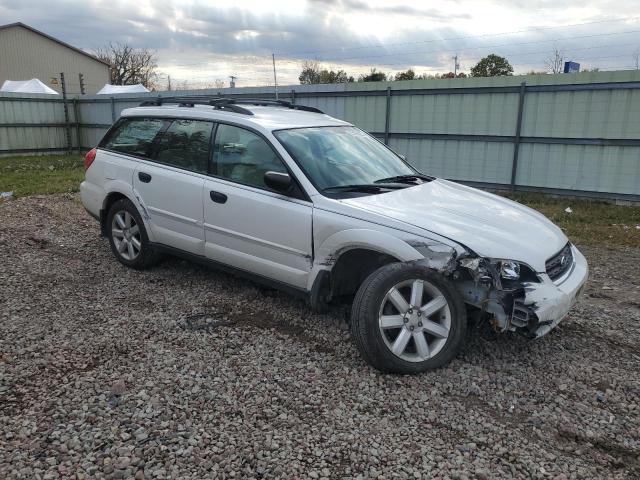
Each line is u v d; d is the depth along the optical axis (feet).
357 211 13.05
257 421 10.20
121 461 8.95
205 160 16.43
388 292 11.84
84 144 69.51
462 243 11.89
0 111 61.05
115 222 19.36
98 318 14.76
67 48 138.51
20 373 11.67
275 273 14.66
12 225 25.30
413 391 11.44
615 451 9.77
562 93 36.50
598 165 36.22
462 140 41.14
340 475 8.82
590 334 14.66
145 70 205.16
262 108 17.75
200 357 12.61
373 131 45.14
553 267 12.69
